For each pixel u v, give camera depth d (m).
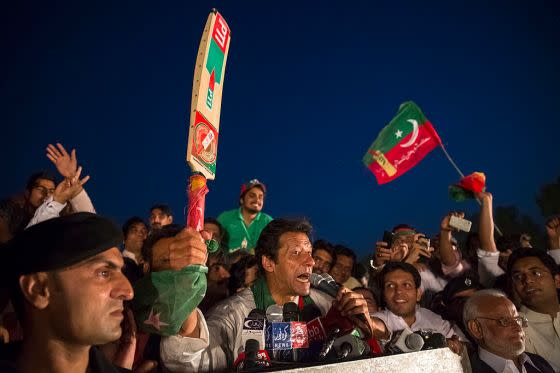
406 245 4.68
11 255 1.31
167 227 2.27
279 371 1.57
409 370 1.91
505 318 2.96
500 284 4.33
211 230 5.27
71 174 2.80
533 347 3.60
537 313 3.67
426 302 4.76
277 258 2.45
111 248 1.38
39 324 1.31
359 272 5.57
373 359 1.77
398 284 3.71
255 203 5.98
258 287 2.49
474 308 3.04
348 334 1.95
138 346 2.18
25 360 1.32
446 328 3.76
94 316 1.30
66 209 2.83
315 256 4.94
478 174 4.86
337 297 2.27
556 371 3.52
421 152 5.34
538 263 3.69
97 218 1.36
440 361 2.07
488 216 4.70
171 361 1.85
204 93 1.76
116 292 1.34
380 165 5.42
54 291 1.30
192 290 1.68
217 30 1.84
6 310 1.94
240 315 2.36
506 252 5.09
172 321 1.70
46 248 1.28
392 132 5.46
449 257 4.95
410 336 2.19
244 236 5.95
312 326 2.25
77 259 1.29
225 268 3.96
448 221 4.96
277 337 2.20
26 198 3.45
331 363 1.67
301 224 2.54
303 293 2.43
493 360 2.99
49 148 2.82
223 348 2.27
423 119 5.38
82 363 1.35
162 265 2.13
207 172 1.79
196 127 1.71
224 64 1.91
